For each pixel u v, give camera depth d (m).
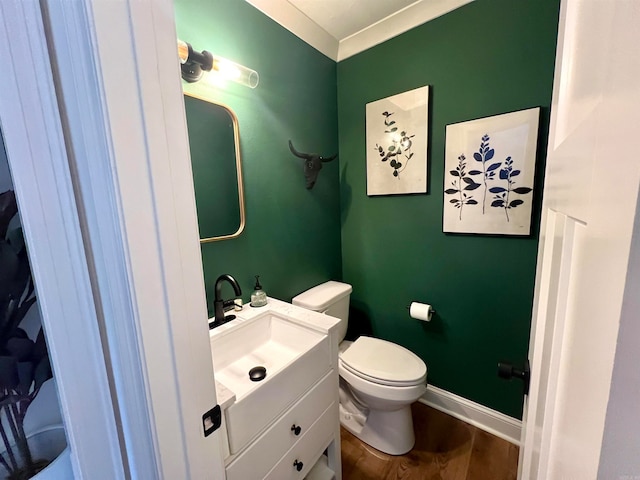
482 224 1.38
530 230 1.26
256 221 1.35
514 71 1.21
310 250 1.68
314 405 1.03
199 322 0.51
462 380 1.59
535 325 0.67
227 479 0.72
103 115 0.37
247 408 0.77
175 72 0.44
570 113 0.44
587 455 0.27
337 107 1.80
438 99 1.42
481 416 1.54
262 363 1.05
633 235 0.20
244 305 1.29
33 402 0.51
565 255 0.41
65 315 0.44
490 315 1.44
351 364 1.38
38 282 0.42
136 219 0.41
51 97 0.39
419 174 1.53
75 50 0.37
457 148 1.39
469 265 1.47
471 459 1.36
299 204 1.58
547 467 0.43
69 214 0.42
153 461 0.47
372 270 1.83
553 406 0.42
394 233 1.70
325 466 1.20
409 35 1.46
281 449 0.90
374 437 1.43
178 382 0.48
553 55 1.13
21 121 0.39
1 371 0.47
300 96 1.52
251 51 1.24
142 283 0.42
